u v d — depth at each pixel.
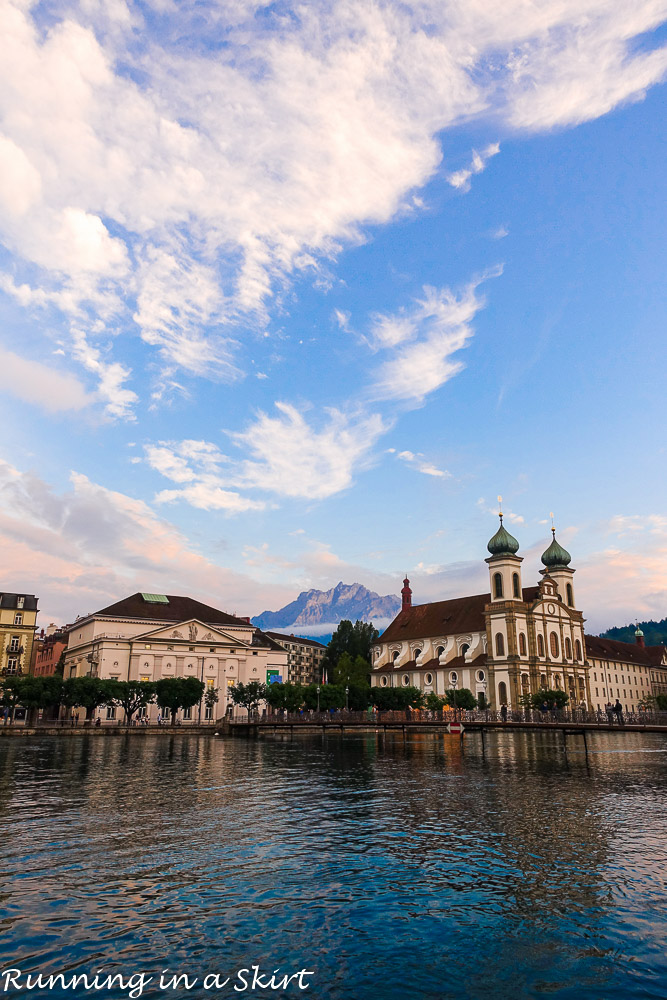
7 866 22.97
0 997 14.14
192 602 165.62
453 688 143.88
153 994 14.43
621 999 14.38
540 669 145.00
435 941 17.11
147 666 143.00
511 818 31.88
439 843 26.73
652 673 196.75
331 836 27.97
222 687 150.12
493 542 149.38
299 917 18.59
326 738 100.88
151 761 60.53
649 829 29.16
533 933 17.61
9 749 73.19
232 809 34.34
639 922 18.23
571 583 161.75
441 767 55.91
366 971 15.53
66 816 31.88
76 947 16.53
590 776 49.00
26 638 142.00
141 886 20.97
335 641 192.75
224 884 21.27
